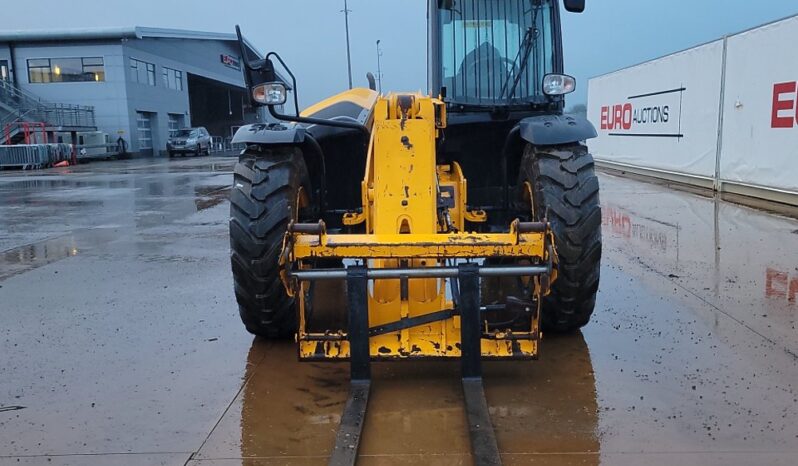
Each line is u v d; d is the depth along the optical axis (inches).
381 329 135.2
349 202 199.8
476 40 189.0
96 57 1353.3
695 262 242.7
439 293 140.9
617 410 127.3
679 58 496.7
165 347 167.5
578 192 150.9
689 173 488.1
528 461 109.5
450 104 188.5
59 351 165.9
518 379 142.3
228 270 253.9
